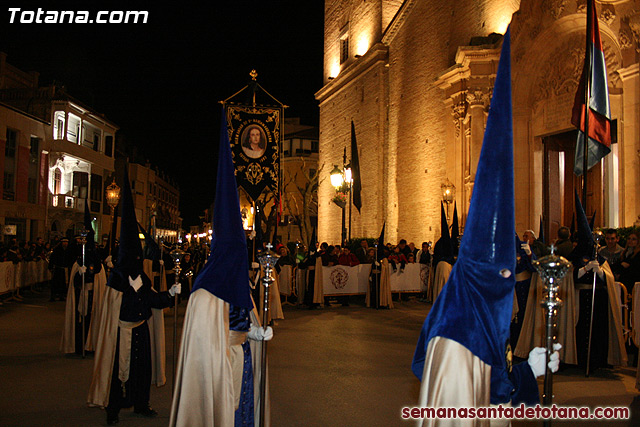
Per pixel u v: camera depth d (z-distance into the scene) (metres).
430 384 2.62
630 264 9.49
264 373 4.16
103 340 5.98
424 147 25.80
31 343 10.53
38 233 34.25
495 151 2.68
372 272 17.09
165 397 7.01
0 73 34.91
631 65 13.73
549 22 16.84
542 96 18.02
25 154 32.81
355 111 34.66
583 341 8.30
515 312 9.13
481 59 19.86
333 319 14.36
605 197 15.62
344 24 38.16
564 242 9.08
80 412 6.30
